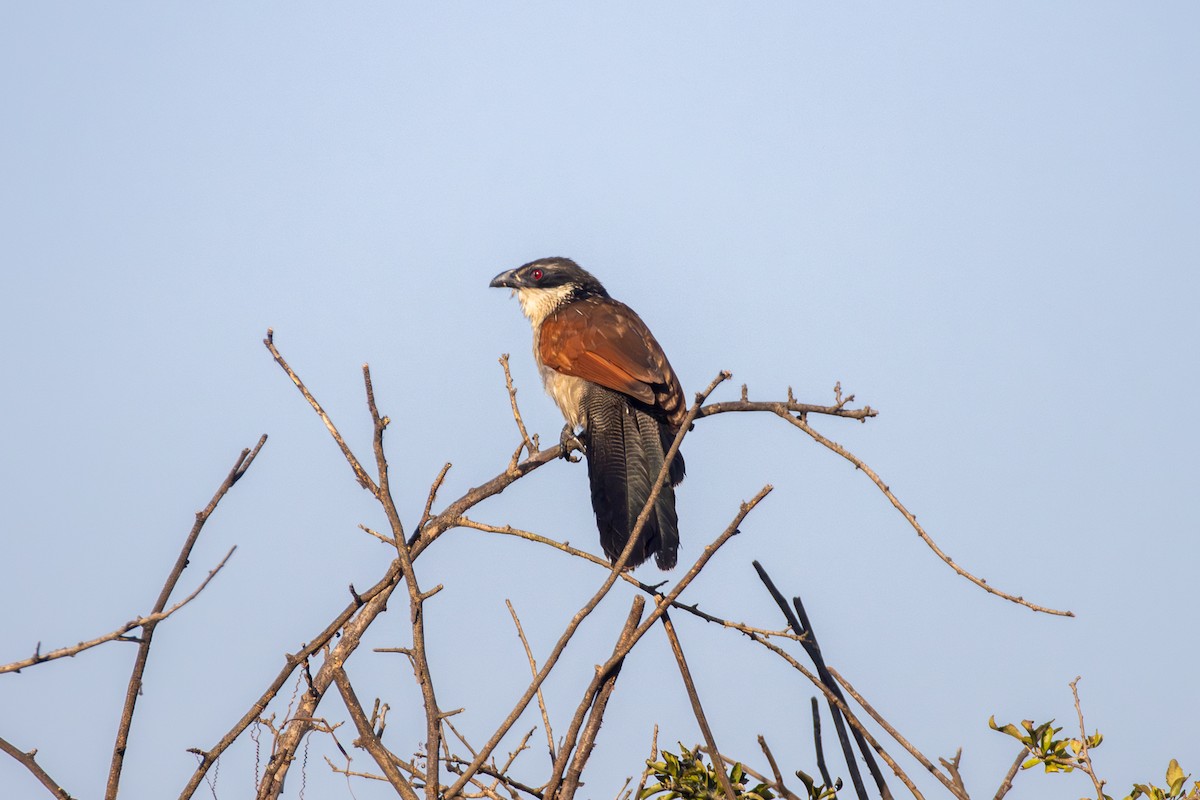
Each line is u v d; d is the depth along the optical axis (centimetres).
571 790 586
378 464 602
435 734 560
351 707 605
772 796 687
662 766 701
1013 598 648
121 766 628
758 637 641
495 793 667
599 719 602
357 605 685
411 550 707
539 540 657
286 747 624
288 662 662
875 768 652
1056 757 691
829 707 663
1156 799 686
